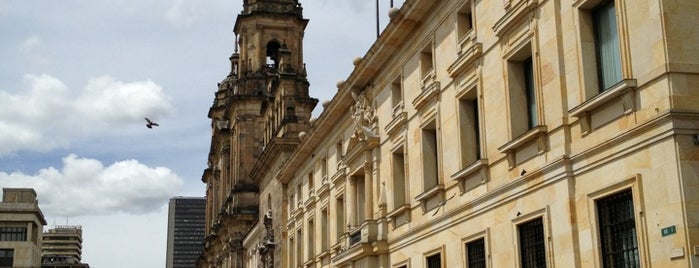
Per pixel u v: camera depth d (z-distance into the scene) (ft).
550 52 74.79
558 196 72.74
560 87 72.79
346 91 134.21
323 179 155.84
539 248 77.10
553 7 74.49
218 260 323.16
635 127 62.18
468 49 91.15
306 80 229.25
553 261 73.20
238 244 279.28
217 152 373.40
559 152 72.74
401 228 112.47
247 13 306.55
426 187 103.60
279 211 194.08
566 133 72.18
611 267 65.72
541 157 76.02
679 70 59.47
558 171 72.49
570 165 71.36
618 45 66.80
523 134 77.66
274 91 248.11
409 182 109.81
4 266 445.37
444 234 97.76
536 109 77.87
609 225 66.49
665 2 60.49
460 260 92.63
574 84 70.95
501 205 83.66
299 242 176.24
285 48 254.88
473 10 91.45
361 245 120.16
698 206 57.36
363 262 122.62
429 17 104.17
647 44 61.62
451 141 96.22
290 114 213.25
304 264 166.20
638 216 61.52
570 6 72.02
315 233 160.15
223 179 340.39
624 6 64.18
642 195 61.52
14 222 455.63
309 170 168.96
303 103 218.59
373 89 126.21
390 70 118.83
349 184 135.64
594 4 70.08
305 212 169.07
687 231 56.65
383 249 117.19
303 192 173.37
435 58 101.81
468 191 91.71
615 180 65.00
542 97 76.02
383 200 118.52
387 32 112.88
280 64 238.68
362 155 127.75
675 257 57.52
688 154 58.23
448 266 96.22
